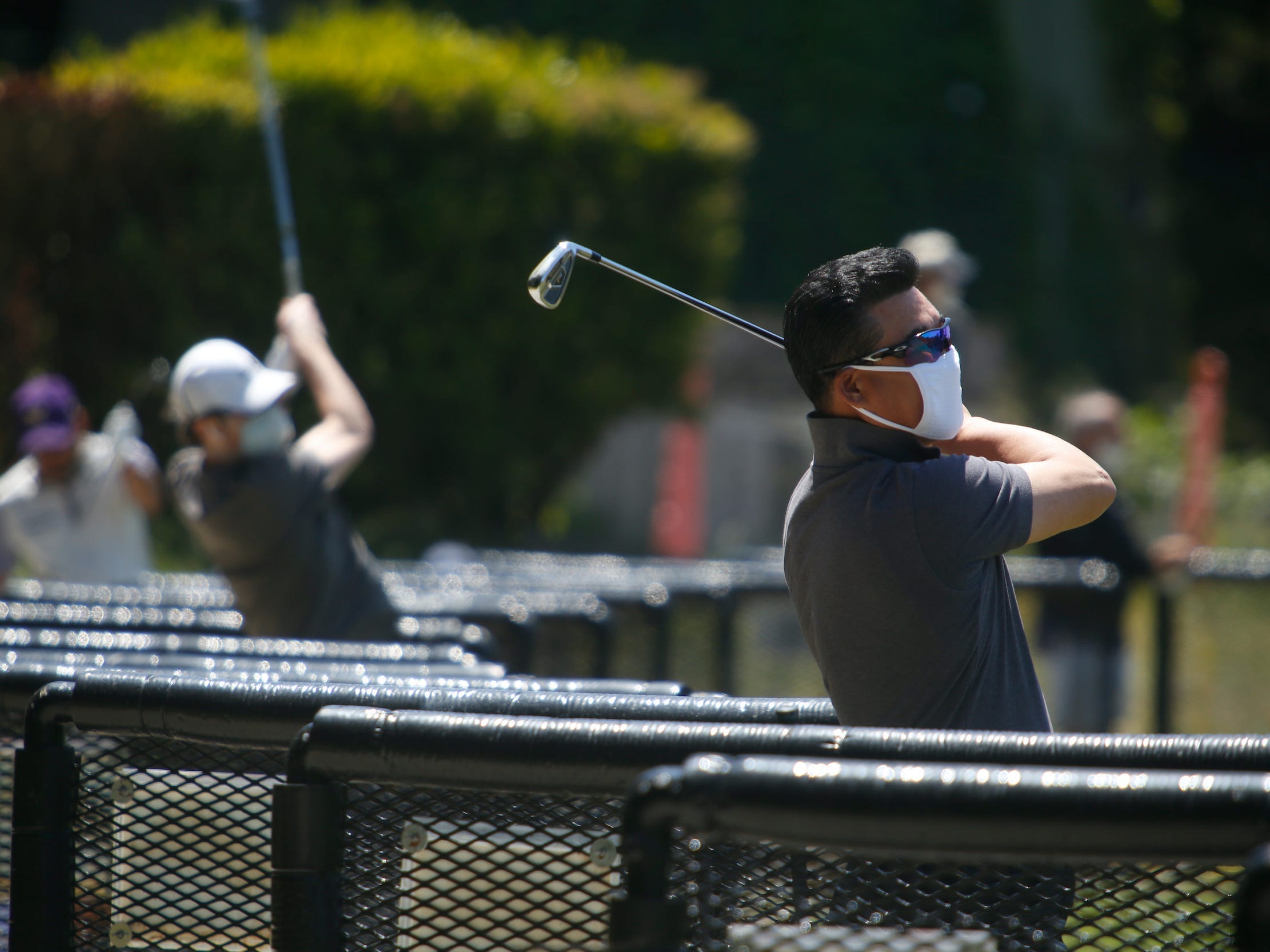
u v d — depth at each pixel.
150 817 7.01
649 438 57.22
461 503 37.28
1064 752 5.64
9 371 34.75
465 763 5.84
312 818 5.96
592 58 41.16
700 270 39.28
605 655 17.61
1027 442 7.64
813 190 62.56
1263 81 72.44
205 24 39.41
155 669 8.41
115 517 20.31
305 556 12.97
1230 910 5.66
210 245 34.72
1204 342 67.88
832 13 62.72
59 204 34.88
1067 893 5.75
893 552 7.08
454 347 36.41
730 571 21.52
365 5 53.69
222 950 6.95
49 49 56.38
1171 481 37.03
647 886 4.99
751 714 7.18
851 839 4.89
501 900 6.26
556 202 37.09
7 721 7.91
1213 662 21.20
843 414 7.55
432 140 35.81
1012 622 7.51
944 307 22.19
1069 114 65.31
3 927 7.73
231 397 12.65
